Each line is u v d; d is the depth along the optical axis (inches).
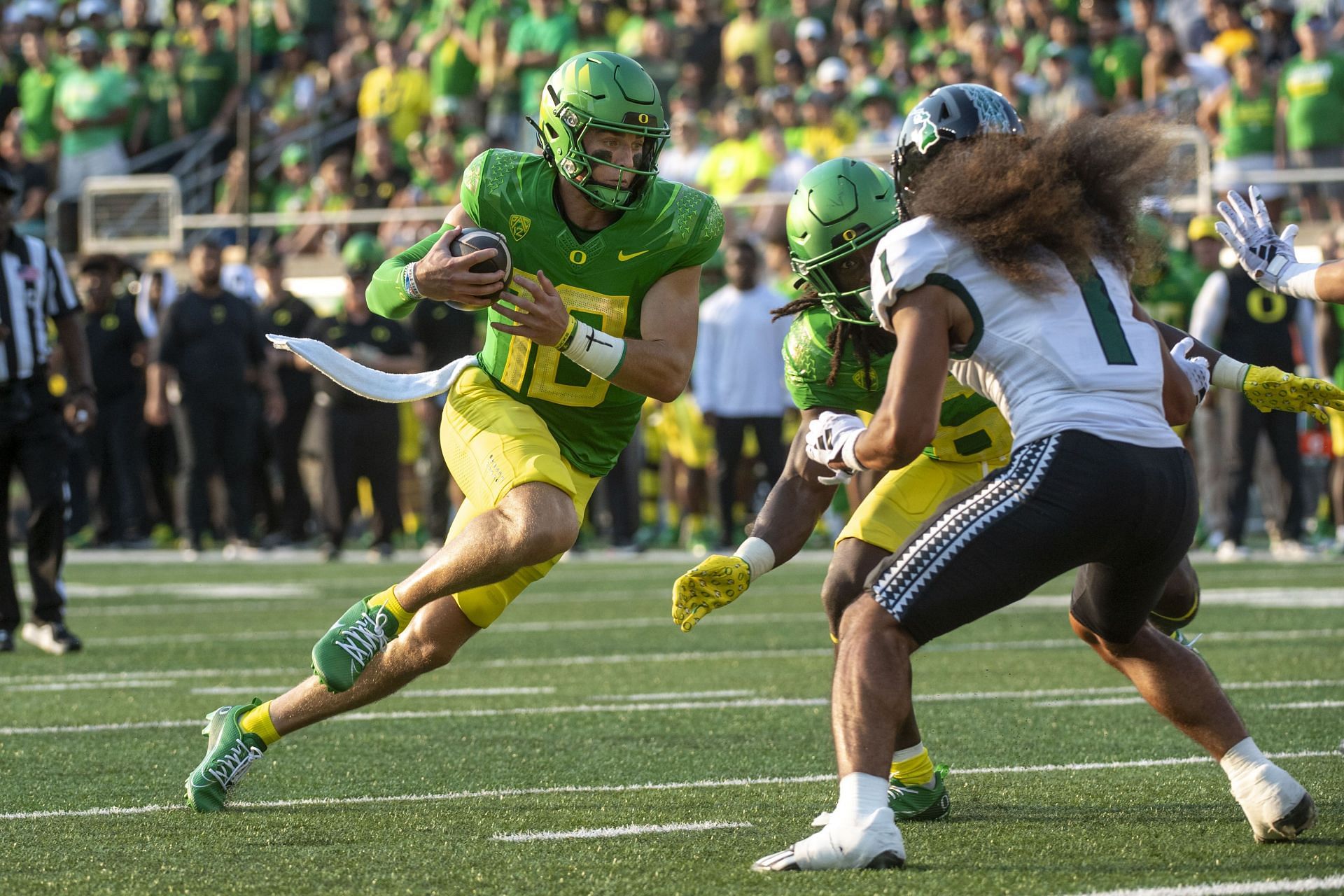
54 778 616.7
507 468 538.3
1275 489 1668.3
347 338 1726.1
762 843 490.3
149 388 1782.7
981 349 442.3
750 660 977.5
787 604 1317.7
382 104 2374.5
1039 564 433.7
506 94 2321.6
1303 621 1109.1
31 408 1018.1
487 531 523.2
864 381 553.3
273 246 2316.7
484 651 1032.2
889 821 440.8
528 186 554.6
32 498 1024.2
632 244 553.9
